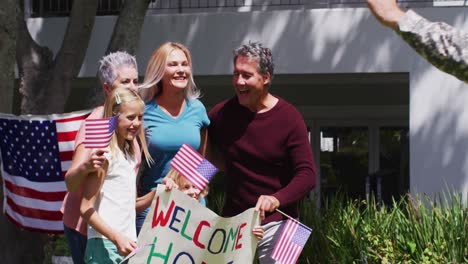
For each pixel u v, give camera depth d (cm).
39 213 702
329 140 1435
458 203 850
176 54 526
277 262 534
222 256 498
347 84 1380
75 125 690
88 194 473
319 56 1105
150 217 486
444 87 1074
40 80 890
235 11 1175
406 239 775
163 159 530
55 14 1241
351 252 791
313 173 531
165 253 488
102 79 526
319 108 1414
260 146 536
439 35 189
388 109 1402
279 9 1195
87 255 488
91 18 890
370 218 832
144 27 1140
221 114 548
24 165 698
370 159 1423
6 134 697
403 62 1085
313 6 1190
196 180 491
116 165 484
